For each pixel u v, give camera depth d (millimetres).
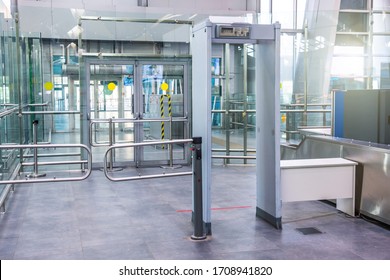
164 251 4172
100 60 9070
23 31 9055
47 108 9281
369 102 5531
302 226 4957
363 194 5223
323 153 6094
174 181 7574
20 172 8281
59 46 9172
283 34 9969
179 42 9484
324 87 10336
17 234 4734
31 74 9234
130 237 4605
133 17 9445
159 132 9422
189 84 9406
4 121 6746
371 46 10516
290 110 9789
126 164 9219
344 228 4871
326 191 5188
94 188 7062
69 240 4523
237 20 9570
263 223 5074
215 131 10117
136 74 9234
